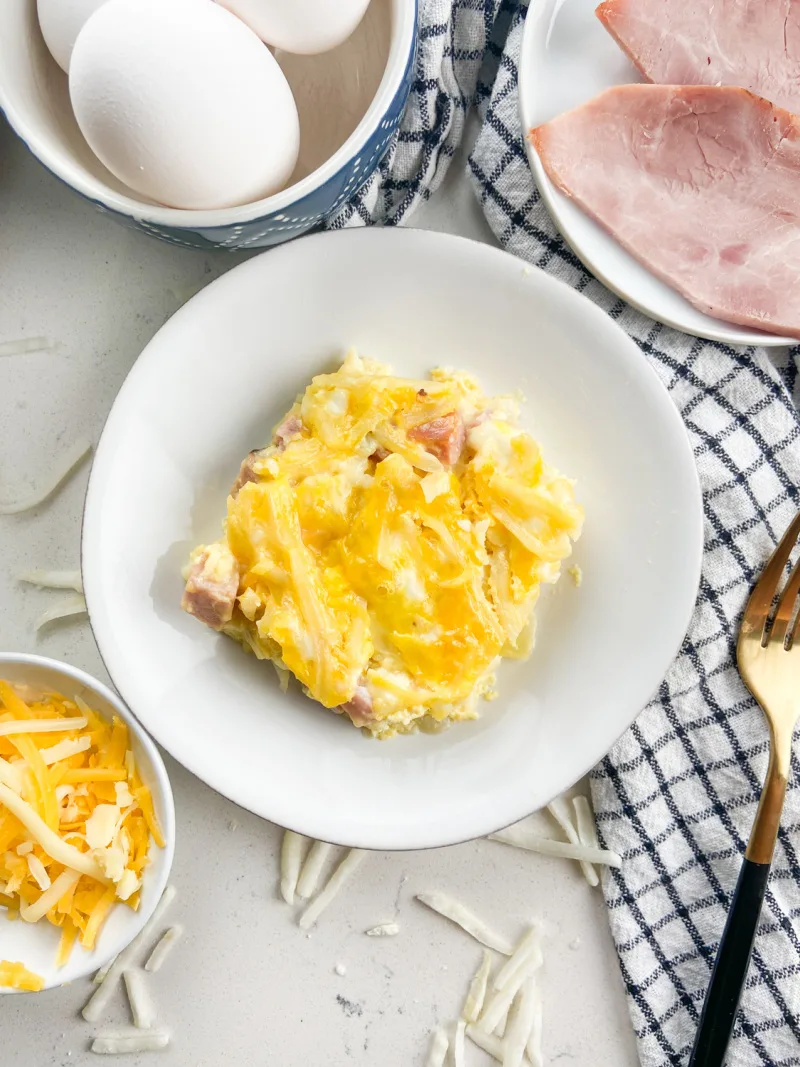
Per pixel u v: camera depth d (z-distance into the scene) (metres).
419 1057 0.39
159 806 0.35
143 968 0.39
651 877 0.38
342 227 0.38
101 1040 0.38
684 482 0.36
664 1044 0.38
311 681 0.33
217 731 0.36
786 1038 0.37
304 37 0.32
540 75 0.37
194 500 0.36
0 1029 0.38
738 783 0.38
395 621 0.33
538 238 0.38
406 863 0.39
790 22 0.37
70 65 0.30
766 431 0.38
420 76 0.36
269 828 0.39
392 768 0.36
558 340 0.36
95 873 0.35
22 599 0.39
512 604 0.34
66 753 0.35
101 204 0.32
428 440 0.34
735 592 0.38
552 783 0.36
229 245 0.34
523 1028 0.38
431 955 0.39
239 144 0.31
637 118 0.36
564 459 0.37
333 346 0.36
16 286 0.39
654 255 0.37
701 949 0.38
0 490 0.38
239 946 0.39
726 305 0.37
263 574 0.33
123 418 0.35
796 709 0.36
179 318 0.35
